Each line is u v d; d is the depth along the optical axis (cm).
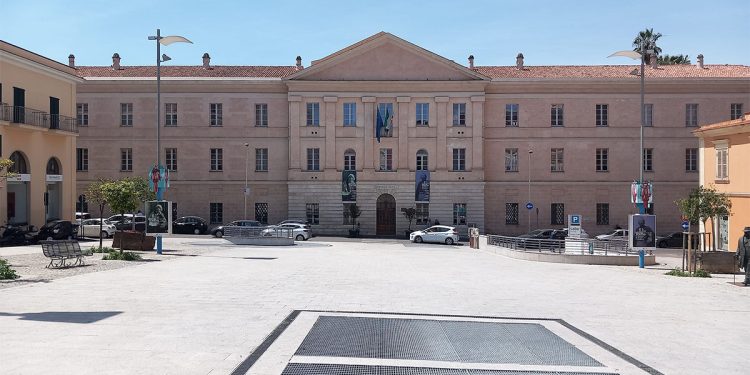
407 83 5309
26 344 933
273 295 1510
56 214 4216
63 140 4234
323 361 878
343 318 1213
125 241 3022
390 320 1205
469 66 5856
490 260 2956
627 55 2978
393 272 2208
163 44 2972
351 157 5381
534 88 5341
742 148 2862
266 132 5412
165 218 2897
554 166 5366
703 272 2264
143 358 859
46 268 2109
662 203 5262
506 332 1117
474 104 5312
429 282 1895
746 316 1334
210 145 5397
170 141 5388
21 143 3791
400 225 5338
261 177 5409
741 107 5194
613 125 5303
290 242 3975
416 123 5356
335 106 5350
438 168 5328
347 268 2322
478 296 1588
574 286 1866
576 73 5550
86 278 1820
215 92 5406
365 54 5362
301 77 5334
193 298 1431
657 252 4122
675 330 1163
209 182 5394
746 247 1980
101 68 5681
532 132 5359
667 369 877
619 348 1006
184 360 854
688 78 5175
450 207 5322
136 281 1756
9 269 1870
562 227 5350
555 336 1090
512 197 5388
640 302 1530
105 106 5350
